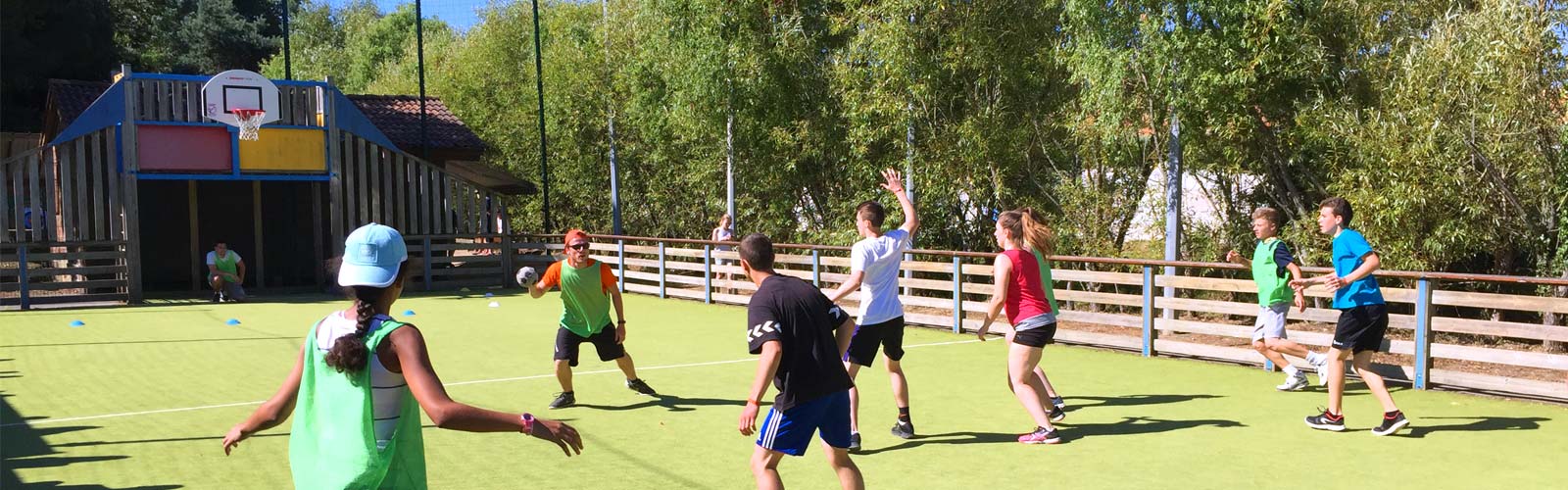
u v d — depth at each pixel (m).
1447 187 11.21
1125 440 7.23
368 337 3.16
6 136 29.30
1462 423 7.61
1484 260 13.15
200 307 17.42
